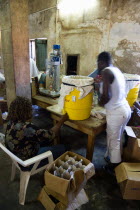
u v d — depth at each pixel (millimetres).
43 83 3293
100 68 1804
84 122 1763
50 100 2803
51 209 1387
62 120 1769
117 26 2857
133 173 1542
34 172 1474
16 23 2312
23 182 1446
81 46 3537
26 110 1355
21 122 1372
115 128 1685
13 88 2646
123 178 1521
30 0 4473
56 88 2986
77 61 3707
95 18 3139
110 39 3010
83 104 1680
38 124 3156
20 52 2484
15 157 1294
